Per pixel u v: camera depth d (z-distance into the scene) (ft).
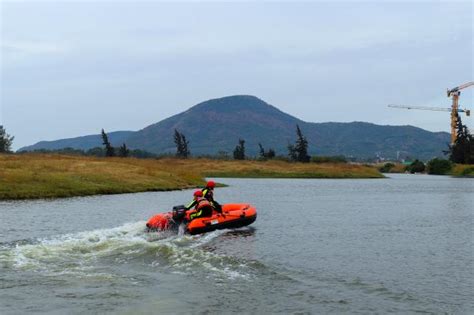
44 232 67.10
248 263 48.85
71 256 50.49
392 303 36.09
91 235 63.62
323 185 224.12
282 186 210.59
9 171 139.13
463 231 73.41
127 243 57.11
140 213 92.07
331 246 59.67
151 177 177.68
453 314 33.76
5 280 40.96
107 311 33.47
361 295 38.17
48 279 41.47
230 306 35.04
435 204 121.70
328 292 38.88
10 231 67.82
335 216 93.45
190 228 67.51
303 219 88.22
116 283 40.55
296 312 33.81
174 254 51.80
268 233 70.13
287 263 49.47
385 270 46.70
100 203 111.24
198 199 71.20
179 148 542.16
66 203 109.40
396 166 613.11
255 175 323.16
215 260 49.65
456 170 438.40
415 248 58.59
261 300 36.55
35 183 131.44
